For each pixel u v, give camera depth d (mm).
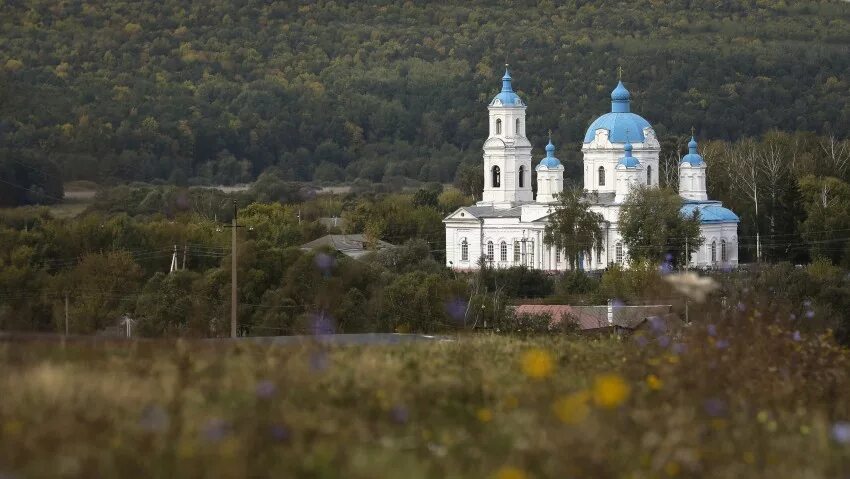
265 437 52062
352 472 49031
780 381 71562
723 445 57094
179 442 50156
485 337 96812
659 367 71125
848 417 69688
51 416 52812
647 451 53125
